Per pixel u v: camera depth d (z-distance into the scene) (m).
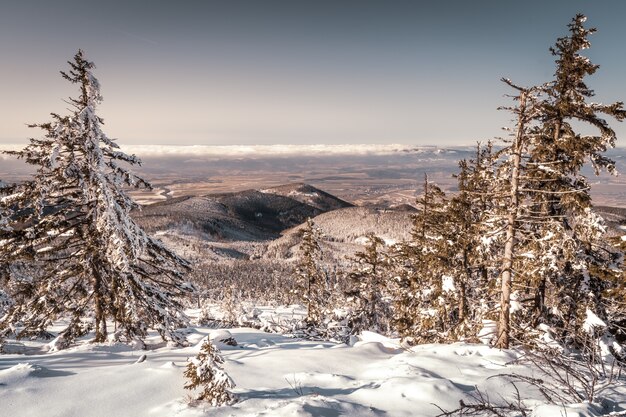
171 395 7.79
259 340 15.75
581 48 14.38
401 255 22.33
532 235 14.15
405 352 12.41
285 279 144.50
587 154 14.52
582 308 14.75
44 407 7.05
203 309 32.22
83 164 13.67
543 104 12.78
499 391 8.23
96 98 13.67
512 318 14.03
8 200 12.91
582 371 9.20
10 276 14.01
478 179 17.61
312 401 6.98
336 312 30.05
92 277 14.22
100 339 14.02
